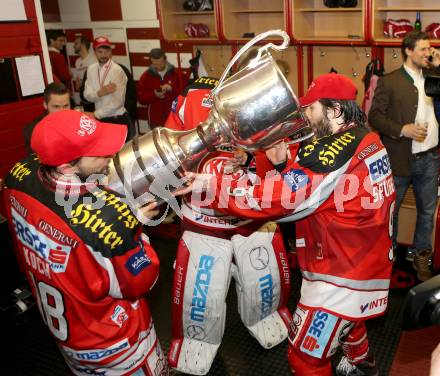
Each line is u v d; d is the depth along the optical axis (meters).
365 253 1.65
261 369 2.38
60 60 5.44
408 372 2.29
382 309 1.74
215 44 4.97
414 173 3.04
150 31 5.46
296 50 4.59
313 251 1.72
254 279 2.25
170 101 4.94
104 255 1.33
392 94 2.97
